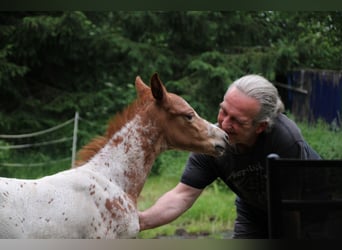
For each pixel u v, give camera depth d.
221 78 11.98
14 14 12.04
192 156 3.70
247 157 3.51
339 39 12.78
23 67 11.82
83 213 3.09
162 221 3.58
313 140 11.19
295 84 12.75
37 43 12.14
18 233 2.88
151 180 10.17
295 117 12.66
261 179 3.55
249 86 3.34
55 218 2.99
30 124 12.14
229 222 7.60
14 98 12.34
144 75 12.46
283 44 12.39
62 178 3.13
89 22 11.93
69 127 12.22
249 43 12.79
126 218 3.28
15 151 11.44
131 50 12.29
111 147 3.36
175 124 3.42
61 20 11.81
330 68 13.02
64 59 12.73
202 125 3.44
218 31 12.48
